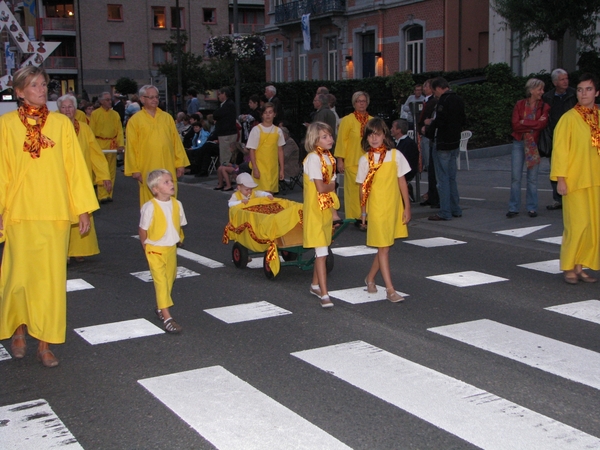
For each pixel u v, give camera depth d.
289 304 7.21
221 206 13.90
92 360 5.77
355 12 33.59
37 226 5.48
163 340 6.21
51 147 5.52
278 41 40.69
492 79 21.48
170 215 6.45
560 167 7.53
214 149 18.25
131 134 9.90
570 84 21.28
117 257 9.66
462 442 4.22
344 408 4.71
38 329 5.54
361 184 7.12
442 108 11.22
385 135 7.07
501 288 7.66
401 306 7.06
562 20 18.25
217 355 5.79
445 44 29.12
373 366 5.45
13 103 13.54
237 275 8.48
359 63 34.44
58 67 57.34
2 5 14.75
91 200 5.72
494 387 5.02
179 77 36.28
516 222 11.17
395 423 4.48
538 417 4.53
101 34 58.03
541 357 5.58
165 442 4.32
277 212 8.60
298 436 4.33
